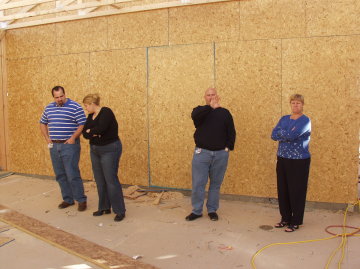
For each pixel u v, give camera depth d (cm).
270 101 518
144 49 585
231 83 536
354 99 481
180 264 359
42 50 671
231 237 419
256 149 531
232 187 550
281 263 355
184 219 479
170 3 554
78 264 354
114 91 613
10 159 732
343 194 496
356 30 474
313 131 500
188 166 571
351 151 487
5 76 716
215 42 540
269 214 491
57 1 628
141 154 602
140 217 489
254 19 518
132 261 360
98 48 620
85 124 475
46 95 676
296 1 496
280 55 509
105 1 573
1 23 691
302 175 419
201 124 461
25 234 429
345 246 389
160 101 582
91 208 532
